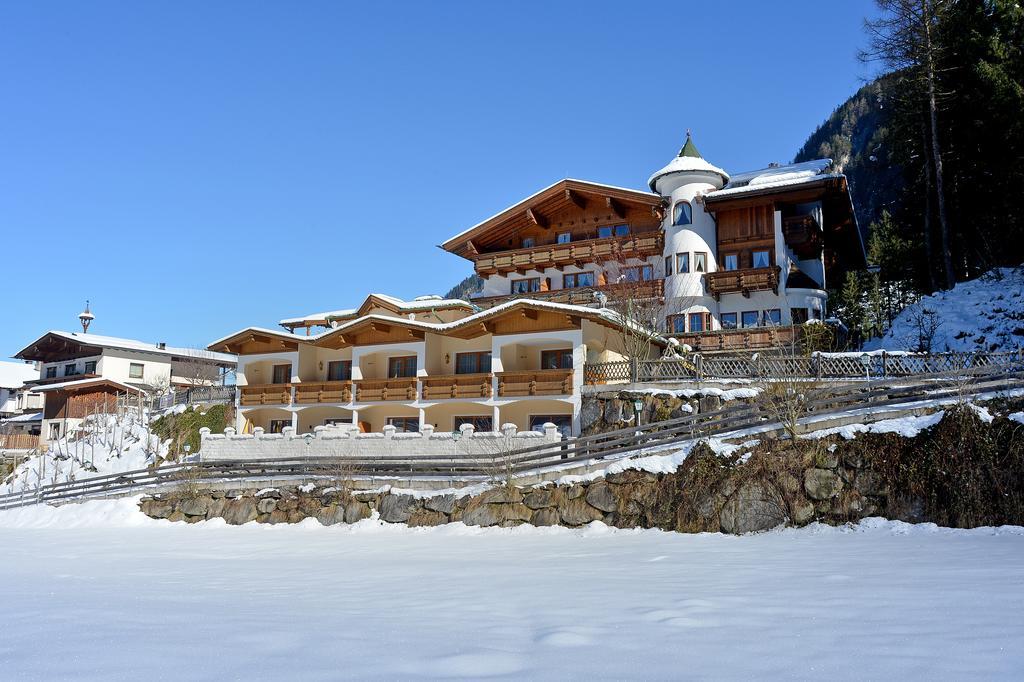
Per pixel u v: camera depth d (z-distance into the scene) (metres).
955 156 36.12
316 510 23.19
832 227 40.41
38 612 7.88
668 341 31.05
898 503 15.71
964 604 6.90
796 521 16.28
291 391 34.38
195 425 38.69
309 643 5.77
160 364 59.69
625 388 25.47
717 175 37.16
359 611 7.70
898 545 12.86
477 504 20.38
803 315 34.59
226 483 26.17
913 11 36.22
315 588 10.23
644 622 6.47
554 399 27.41
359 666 4.91
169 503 26.44
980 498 14.88
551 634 5.89
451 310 39.94
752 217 36.47
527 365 30.50
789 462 16.95
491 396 28.91
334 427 27.88
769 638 5.61
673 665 4.80
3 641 6.07
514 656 5.14
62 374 59.62
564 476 19.81
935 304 32.09
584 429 25.86
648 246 37.62
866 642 5.35
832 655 4.97
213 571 13.12
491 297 40.34
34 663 5.17
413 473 23.30
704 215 36.78
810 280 36.75
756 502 16.75
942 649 5.05
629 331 28.31
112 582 11.47
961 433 15.56
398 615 7.30
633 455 19.53
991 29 34.34
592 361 29.70
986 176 35.03
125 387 51.25
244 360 36.59
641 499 18.25
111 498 28.39
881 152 53.94
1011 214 33.25
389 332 32.50
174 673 4.80
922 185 39.09
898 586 8.24
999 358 19.88
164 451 37.88
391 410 32.84
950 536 13.85
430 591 9.46
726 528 16.75
